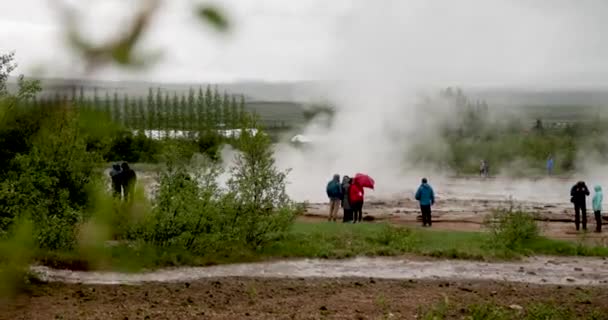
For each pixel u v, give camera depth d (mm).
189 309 13938
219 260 19156
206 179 19438
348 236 22906
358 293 16094
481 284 17641
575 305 15383
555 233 28672
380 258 20969
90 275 15719
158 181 18344
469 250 21641
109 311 13172
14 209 10445
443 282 17734
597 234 28562
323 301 15148
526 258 21766
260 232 20656
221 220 19641
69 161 12523
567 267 20469
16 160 10867
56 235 10305
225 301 14875
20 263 2428
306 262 20078
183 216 18312
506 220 23719
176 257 18203
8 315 11883
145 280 16297
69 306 13109
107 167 13805
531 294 16469
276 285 16797
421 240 23078
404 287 16953
